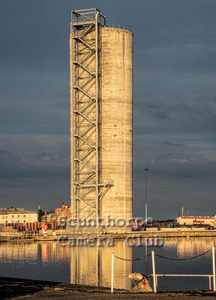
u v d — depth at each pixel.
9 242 121.69
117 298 32.44
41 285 40.97
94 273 61.16
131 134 134.38
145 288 38.28
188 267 68.94
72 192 130.25
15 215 173.00
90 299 32.28
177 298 32.03
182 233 143.12
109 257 80.31
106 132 130.62
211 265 71.50
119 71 132.50
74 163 130.50
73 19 134.38
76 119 131.12
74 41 132.50
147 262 74.69
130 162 133.75
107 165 130.38
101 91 131.38
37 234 137.25
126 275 59.19
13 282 42.91
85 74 131.25
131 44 135.88
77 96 131.62
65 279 55.97
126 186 132.38
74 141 130.50
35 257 81.44
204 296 32.91
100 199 129.88
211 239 130.38
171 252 90.69
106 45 132.50
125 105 132.75
